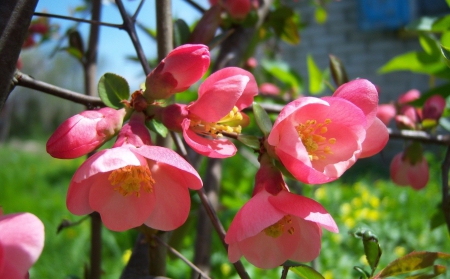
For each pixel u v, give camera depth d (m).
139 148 0.14
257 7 0.28
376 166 1.10
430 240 0.69
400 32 1.04
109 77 0.17
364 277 0.17
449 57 0.18
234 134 0.16
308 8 1.14
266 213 0.14
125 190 0.15
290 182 0.35
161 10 0.20
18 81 0.17
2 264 0.11
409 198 0.85
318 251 0.16
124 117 0.16
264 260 0.15
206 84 0.16
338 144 0.16
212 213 0.16
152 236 0.17
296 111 0.15
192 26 0.35
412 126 0.25
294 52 1.16
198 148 0.15
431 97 0.25
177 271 0.53
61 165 1.37
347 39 1.12
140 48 0.19
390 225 0.75
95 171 0.13
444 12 0.98
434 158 1.01
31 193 1.03
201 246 0.27
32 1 0.14
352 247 0.68
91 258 0.25
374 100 0.16
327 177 0.14
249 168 0.71
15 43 0.14
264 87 0.40
